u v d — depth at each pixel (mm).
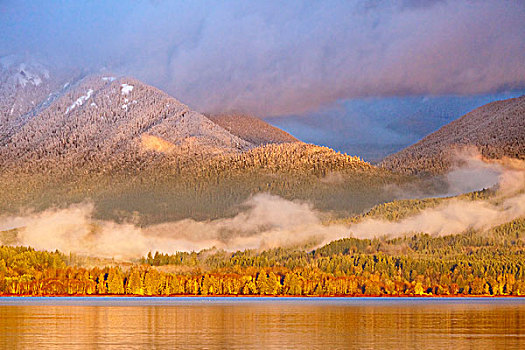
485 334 167875
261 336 163375
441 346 144875
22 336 161500
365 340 155375
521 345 146375
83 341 151750
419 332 173125
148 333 169375
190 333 169750
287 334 168375
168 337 160625
